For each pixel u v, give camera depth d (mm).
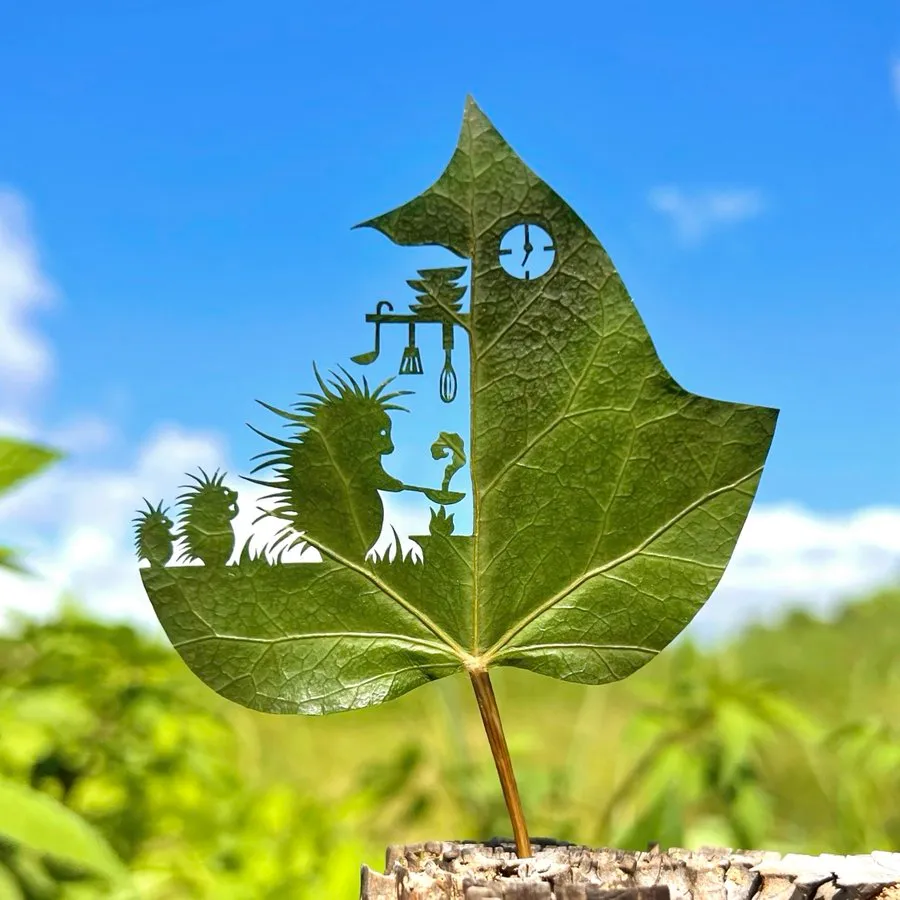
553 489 271
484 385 270
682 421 268
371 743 1046
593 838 693
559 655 273
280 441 269
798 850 694
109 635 558
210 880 509
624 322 268
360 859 542
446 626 273
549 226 267
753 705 664
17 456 363
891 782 677
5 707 483
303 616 269
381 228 266
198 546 266
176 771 590
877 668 962
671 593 269
